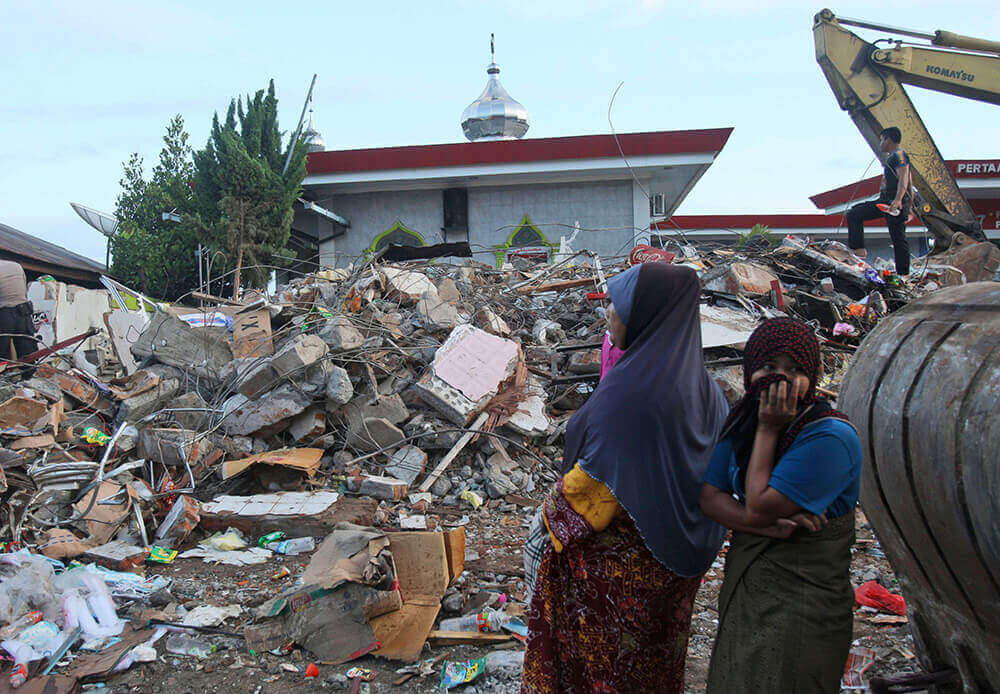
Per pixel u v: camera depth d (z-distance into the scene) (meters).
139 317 9.63
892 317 2.56
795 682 1.96
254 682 3.23
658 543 2.01
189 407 6.44
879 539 2.54
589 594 2.13
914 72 11.34
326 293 8.63
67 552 4.56
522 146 18.48
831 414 2.02
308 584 3.66
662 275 2.12
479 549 4.81
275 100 18.28
